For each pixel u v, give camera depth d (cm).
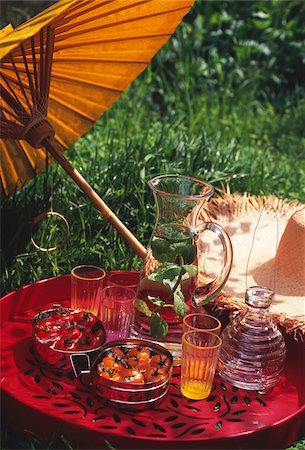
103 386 167
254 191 262
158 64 360
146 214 240
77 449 161
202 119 318
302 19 389
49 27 191
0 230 226
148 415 168
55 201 237
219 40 374
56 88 226
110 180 247
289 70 375
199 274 200
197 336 172
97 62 219
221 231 177
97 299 193
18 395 170
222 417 168
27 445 165
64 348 176
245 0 386
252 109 359
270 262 208
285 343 189
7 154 232
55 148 200
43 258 221
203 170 261
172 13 205
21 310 197
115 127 298
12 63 195
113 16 198
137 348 173
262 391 176
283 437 166
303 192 272
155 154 257
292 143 325
